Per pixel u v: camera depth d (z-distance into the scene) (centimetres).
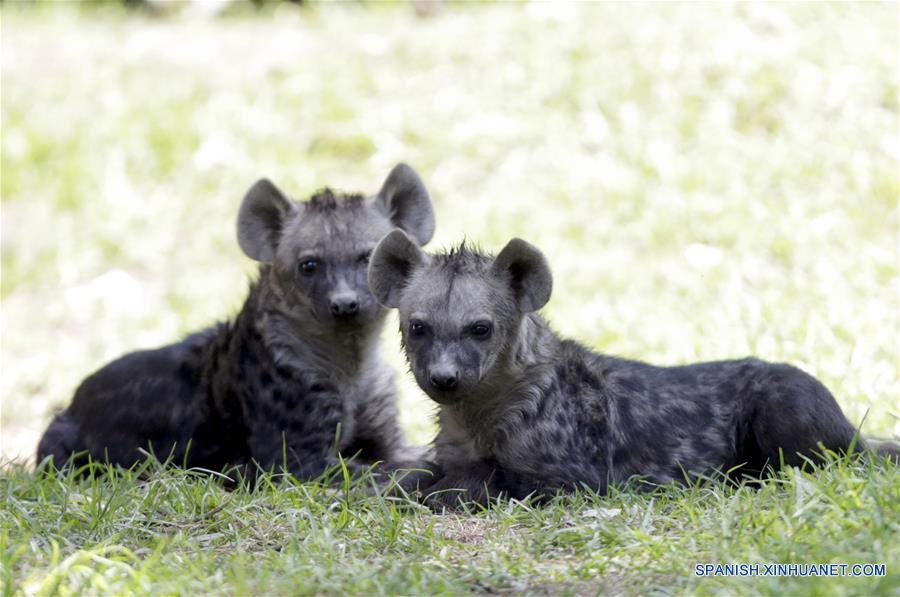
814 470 859
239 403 1070
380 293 939
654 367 972
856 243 1541
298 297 1062
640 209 1691
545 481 902
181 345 1135
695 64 1898
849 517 725
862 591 619
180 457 1079
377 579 698
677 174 1727
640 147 1786
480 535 812
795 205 1627
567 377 930
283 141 1934
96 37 2300
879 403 1109
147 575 697
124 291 1741
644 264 1599
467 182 1809
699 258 1572
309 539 782
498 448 918
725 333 1326
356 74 2042
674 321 1409
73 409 1137
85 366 1568
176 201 1883
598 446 920
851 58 1856
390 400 1123
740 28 1944
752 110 1811
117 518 841
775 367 944
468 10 2239
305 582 703
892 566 652
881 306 1355
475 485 906
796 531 718
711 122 1800
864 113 1764
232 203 1861
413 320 904
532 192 1767
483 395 914
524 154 1831
